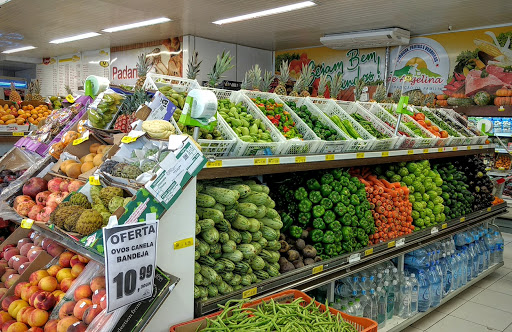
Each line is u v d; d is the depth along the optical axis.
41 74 14.33
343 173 3.39
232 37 9.39
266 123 3.23
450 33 8.23
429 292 3.80
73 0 6.57
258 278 2.52
